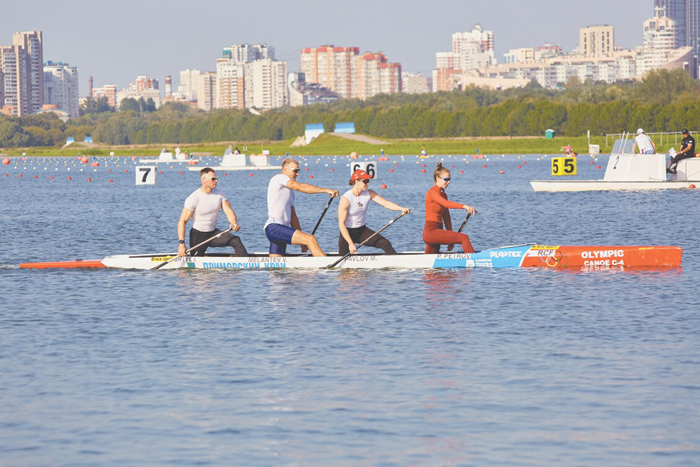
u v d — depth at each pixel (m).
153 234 52.66
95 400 18.64
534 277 33.50
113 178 144.62
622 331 24.25
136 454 15.66
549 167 155.62
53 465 15.20
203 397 18.78
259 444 16.05
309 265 36.09
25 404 18.42
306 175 144.50
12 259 41.47
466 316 26.59
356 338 23.92
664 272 34.25
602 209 63.31
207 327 25.55
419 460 15.22
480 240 47.25
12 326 25.92
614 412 17.48
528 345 22.86
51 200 86.88
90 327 25.73
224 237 36.97
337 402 18.34
